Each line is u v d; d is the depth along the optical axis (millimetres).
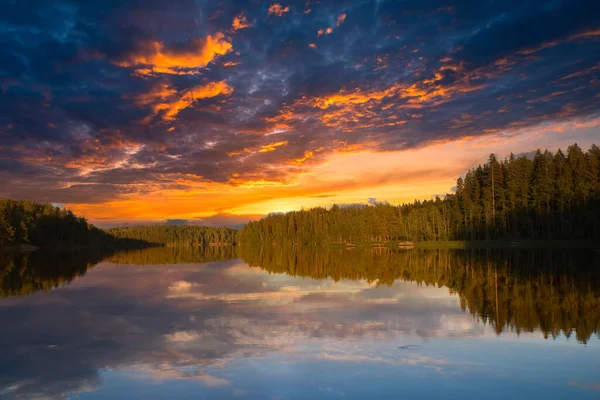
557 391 8531
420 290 23188
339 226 138500
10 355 11406
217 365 10367
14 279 32094
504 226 82938
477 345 11875
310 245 147625
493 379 9211
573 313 16047
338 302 19594
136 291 24422
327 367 10117
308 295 22031
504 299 19453
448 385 8883
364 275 32406
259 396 8430
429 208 121312
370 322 15047
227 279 30984
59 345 12406
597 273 29297
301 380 9266
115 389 8859
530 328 13773
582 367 9922
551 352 11102
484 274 30609
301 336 13164
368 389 8711
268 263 50156
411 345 11961
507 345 11820
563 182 72562
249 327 14508
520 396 8297
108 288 26031
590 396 8273
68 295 23000
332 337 12977
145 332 13953
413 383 9023
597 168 69500
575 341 12156
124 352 11617
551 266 35344
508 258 46531
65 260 60781
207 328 14430
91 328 14633
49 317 16719
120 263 52938
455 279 28094
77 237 137625
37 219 116938
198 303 19797
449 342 12227
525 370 9750
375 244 123625
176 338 13086
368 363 10391
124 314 17219
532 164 82062
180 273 36781
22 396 8523
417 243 110125
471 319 15305
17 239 105562
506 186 85562
